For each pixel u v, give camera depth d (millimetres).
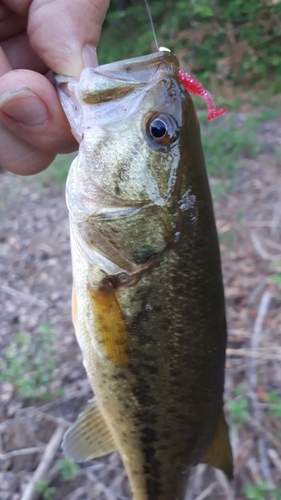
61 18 109
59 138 117
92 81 106
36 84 108
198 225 112
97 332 118
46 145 119
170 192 110
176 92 109
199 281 114
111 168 111
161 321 113
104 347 118
